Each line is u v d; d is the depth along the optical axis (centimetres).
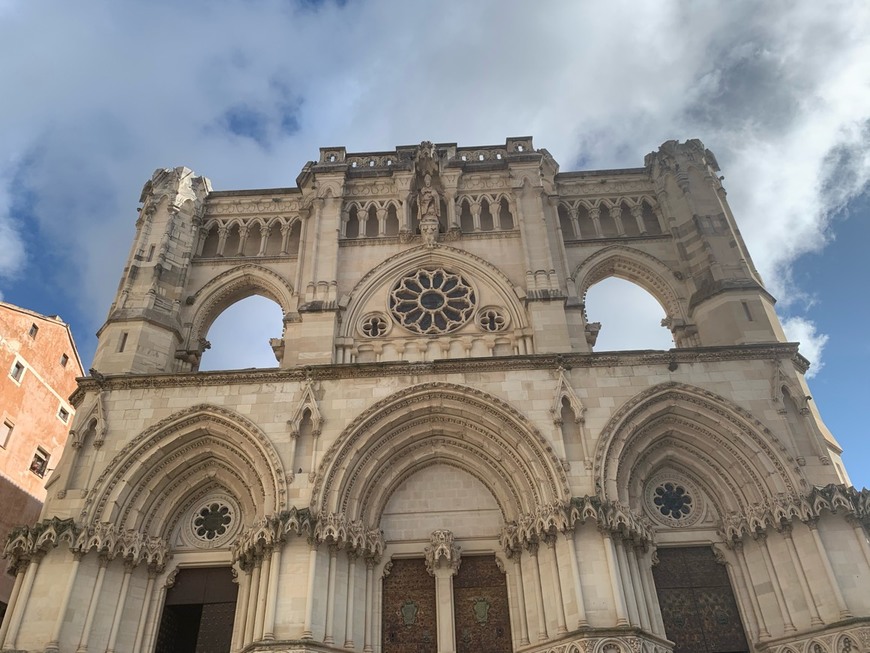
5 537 4259
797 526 2462
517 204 3653
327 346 3111
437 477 2830
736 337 3027
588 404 2744
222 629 2539
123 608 2494
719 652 2431
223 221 3847
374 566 2598
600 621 2216
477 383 2814
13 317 4722
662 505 2750
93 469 2661
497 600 2547
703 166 3775
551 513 2458
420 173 3847
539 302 3219
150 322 3216
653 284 3531
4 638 2281
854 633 2173
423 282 3484
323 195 3747
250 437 2716
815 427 2652
